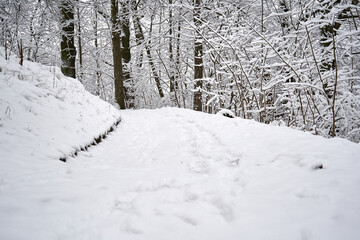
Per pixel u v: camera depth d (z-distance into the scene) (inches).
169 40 565.6
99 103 328.8
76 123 205.2
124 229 78.7
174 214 87.2
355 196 81.1
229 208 87.7
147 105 704.4
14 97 179.9
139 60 666.2
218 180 114.8
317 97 255.3
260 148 145.3
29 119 167.3
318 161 108.4
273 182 102.5
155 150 190.2
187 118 309.3
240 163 132.0
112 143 220.7
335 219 71.2
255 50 281.3
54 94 233.3
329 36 303.9
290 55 273.3
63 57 404.8
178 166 147.2
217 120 249.0
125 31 625.3
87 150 183.8
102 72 655.8
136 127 304.0
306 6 276.7
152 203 95.7
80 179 118.1
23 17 252.2
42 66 294.0
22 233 68.2
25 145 139.1
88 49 666.2
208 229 77.4
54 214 82.7
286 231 70.2
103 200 97.0
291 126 274.8
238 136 179.5
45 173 119.7
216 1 464.8
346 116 243.8
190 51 539.8
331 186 90.0
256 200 90.4
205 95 432.8
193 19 468.1
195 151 173.0
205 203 95.6
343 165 104.6
